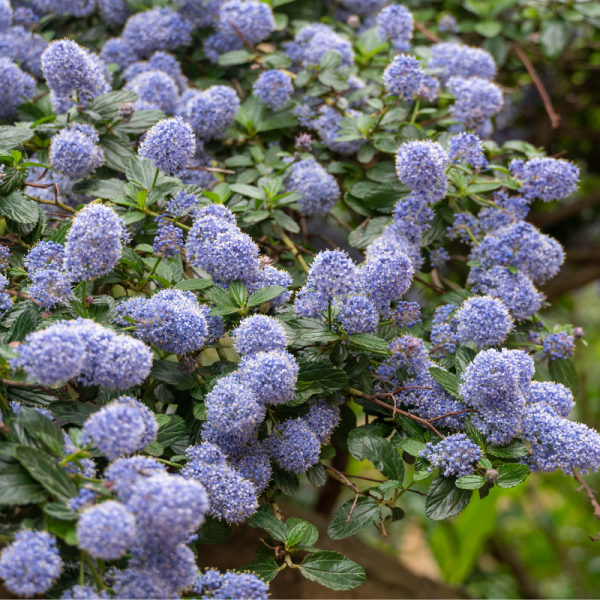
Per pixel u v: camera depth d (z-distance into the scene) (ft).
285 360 2.83
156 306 2.87
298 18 3.88
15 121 3.48
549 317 6.31
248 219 3.21
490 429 2.92
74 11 3.71
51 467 2.64
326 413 2.98
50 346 2.64
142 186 3.16
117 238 2.83
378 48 3.68
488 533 5.96
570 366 3.21
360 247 3.32
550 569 7.23
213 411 2.80
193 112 3.37
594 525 7.29
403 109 3.48
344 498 6.35
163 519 2.56
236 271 2.98
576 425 2.91
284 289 2.96
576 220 5.58
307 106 3.51
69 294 2.88
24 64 3.59
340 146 3.49
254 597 2.71
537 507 7.61
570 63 4.79
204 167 3.34
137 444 2.67
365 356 3.00
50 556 2.58
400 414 2.98
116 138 3.30
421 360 3.01
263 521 2.87
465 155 3.27
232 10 3.60
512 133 5.57
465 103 3.48
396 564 5.30
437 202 3.33
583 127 5.62
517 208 3.32
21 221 3.04
